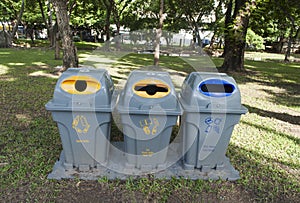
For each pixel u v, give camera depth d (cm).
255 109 563
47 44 2359
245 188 270
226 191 263
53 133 373
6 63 1069
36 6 2227
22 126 397
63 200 240
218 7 1997
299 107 591
